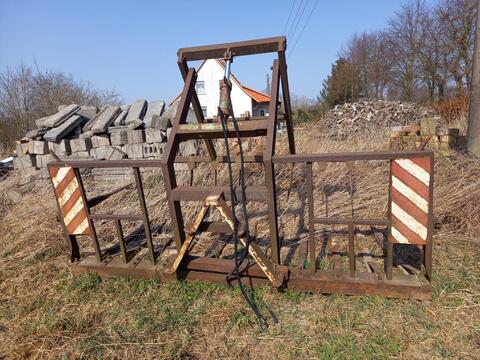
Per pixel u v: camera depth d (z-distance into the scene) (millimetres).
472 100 4449
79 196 2607
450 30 19641
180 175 4555
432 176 1932
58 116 5355
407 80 23688
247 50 2336
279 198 4113
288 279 2275
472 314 1966
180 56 2441
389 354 1755
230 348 1900
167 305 2307
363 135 6328
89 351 1947
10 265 2994
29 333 2123
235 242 2123
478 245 2740
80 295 2488
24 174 5309
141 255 2857
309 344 1873
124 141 5074
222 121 2145
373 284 2137
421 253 2697
